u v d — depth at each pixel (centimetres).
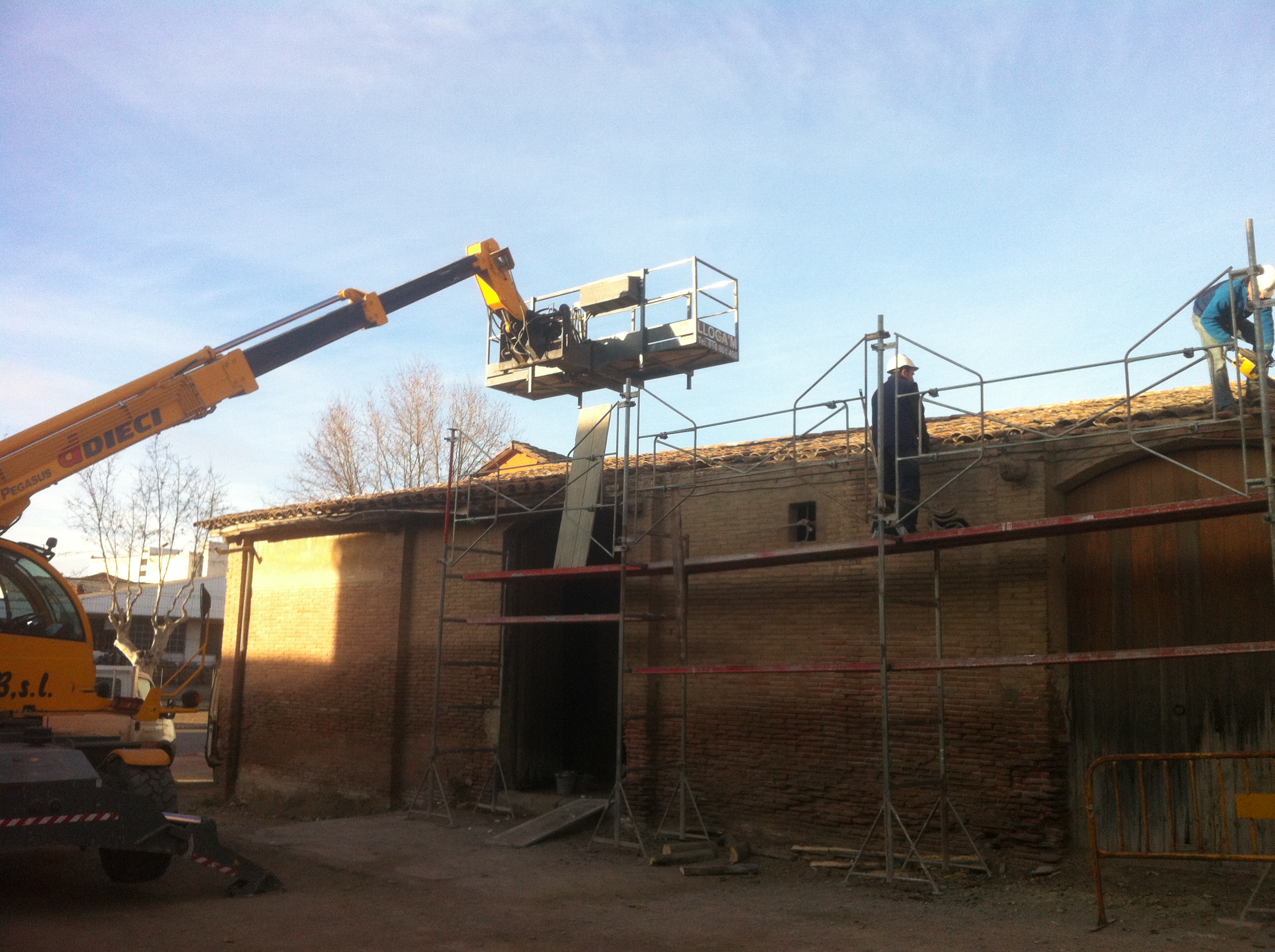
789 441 1212
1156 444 939
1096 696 969
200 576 3897
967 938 730
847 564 1098
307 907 823
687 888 911
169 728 937
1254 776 888
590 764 1497
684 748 1121
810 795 1077
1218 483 769
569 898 870
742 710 1143
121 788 853
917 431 993
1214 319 834
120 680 3186
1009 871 933
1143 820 933
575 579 1283
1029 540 984
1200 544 936
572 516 1221
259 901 844
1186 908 799
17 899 816
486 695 1352
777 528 1148
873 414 1024
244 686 1659
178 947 696
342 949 703
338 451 3466
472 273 1166
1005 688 973
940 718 967
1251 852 880
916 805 1005
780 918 798
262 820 1444
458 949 708
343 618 1534
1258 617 901
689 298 1138
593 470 1221
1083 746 966
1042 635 962
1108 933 737
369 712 1460
